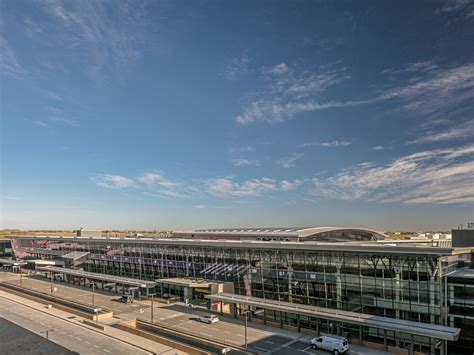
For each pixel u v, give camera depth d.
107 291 93.44
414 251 48.56
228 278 73.88
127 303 78.06
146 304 77.19
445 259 48.50
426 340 46.06
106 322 63.38
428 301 47.88
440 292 47.00
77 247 120.38
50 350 26.31
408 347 47.28
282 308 56.44
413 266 49.34
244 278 70.56
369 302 53.25
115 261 105.00
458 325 46.22
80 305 72.12
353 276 55.09
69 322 63.22
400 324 46.56
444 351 45.47
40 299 81.56
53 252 131.62
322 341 47.97
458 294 46.62
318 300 58.94
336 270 56.97
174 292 82.44
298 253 62.03
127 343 51.66
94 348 49.34
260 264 67.81
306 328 56.44
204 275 79.31
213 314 67.38
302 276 61.28
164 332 55.38
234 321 62.66
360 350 48.09
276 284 65.00
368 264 53.56
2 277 121.12
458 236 65.88
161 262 90.44
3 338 28.97
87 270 115.12
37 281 111.25
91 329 58.78
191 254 82.56
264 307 58.62
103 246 109.50
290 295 62.81
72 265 121.88
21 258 150.12
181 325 60.38
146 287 81.62
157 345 50.88
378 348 48.84
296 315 58.09
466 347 45.34
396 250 50.09
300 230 86.19
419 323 46.94
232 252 73.25
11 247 158.38
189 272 82.94
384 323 47.22
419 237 112.62
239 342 51.31
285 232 85.69
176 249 86.44
